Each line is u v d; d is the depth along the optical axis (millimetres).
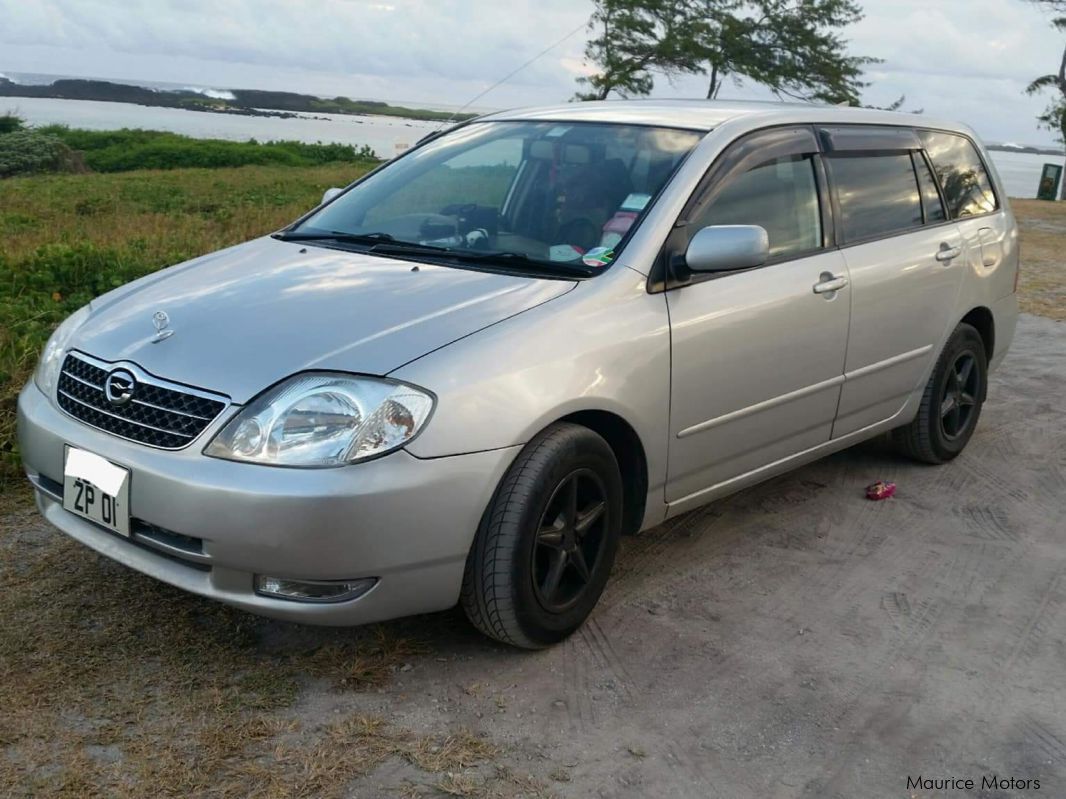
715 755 2803
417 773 2631
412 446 2773
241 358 2912
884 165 4734
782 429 4094
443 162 4320
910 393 4898
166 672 3008
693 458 3689
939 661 3365
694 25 31344
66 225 11820
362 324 3035
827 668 3281
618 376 3254
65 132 42094
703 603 3682
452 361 2887
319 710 2875
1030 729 3010
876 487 4832
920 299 4734
